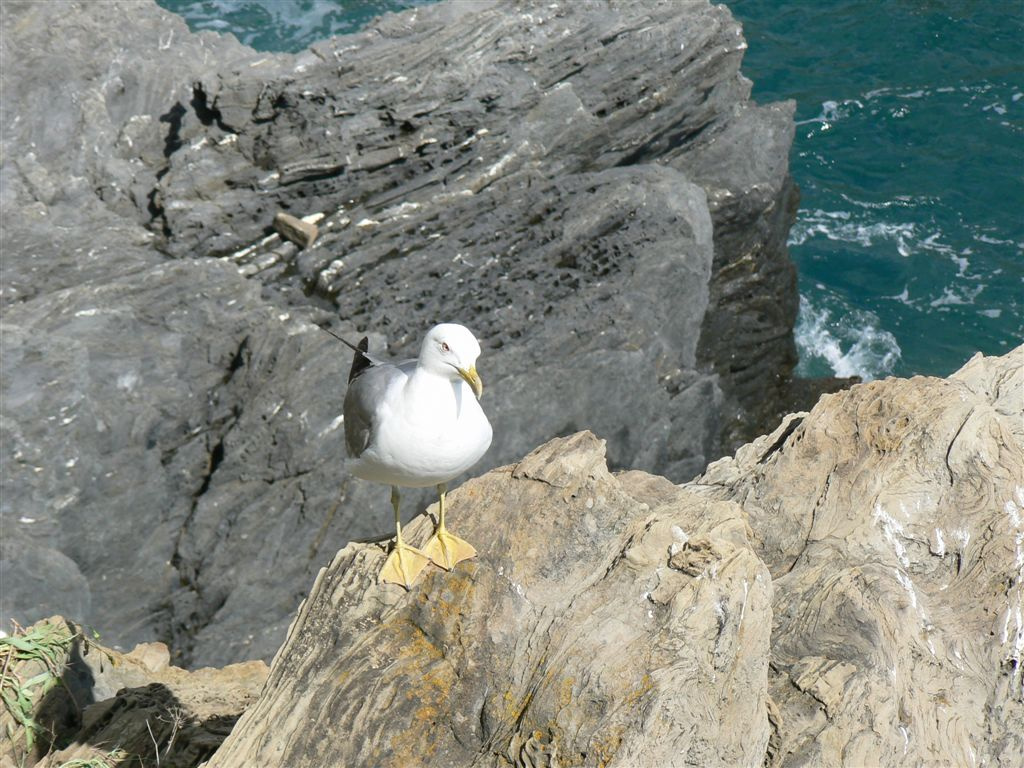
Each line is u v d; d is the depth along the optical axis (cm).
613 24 1842
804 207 2641
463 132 1761
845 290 2431
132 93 1814
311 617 610
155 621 1462
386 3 3125
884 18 3216
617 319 1695
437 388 550
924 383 772
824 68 3067
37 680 789
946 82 2991
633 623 549
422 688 565
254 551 1450
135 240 1623
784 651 642
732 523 598
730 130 2014
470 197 1755
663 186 1811
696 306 1827
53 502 1365
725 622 543
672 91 1895
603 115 1862
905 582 687
